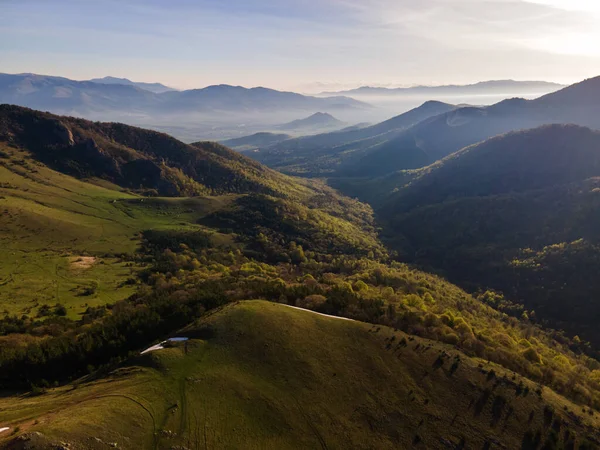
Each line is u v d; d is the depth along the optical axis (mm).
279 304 92625
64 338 88125
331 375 69750
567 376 89688
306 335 78875
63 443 39844
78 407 50188
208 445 48781
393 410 65562
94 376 69938
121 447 43594
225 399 58062
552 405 73750
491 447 62562
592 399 81125
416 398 69375
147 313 94125
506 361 87875
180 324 88938
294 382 66000
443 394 71562
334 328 83812
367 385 69625
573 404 77250
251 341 73938
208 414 54031
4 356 78562
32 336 94688
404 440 60219
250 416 56188
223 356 68812
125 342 85312
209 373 63156
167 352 68125
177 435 48781
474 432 64750
